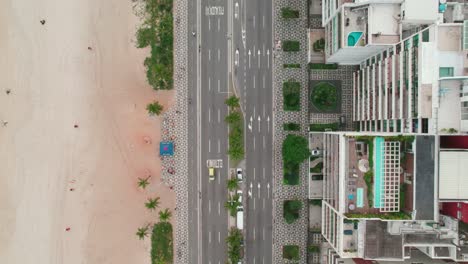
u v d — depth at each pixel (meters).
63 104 89.56
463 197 63.41
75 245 90.50
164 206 89.94
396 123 70.12
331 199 76.94
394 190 67.12
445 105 61.50
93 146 89.94
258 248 90.19
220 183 90.06
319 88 89.12
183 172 90.12
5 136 89.25
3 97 89.19
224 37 89.69
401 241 69.44
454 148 65.69
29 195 90.00
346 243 70.56
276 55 89.75
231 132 87.75
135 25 89.31
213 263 89.94
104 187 90.38
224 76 89.69
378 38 68.81
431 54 60.44
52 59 89.31
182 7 89.31
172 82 89.50
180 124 89.81
